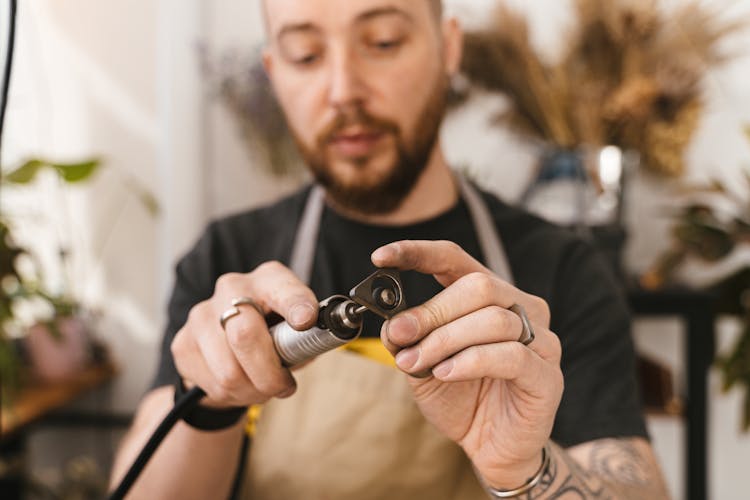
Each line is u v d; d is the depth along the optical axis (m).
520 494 0.61
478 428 0.59
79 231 2.40
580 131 2.12
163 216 2.35
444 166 0.99
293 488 0.89
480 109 2.21
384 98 0.86
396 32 0.84
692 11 2.10
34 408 1.91
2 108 0.60
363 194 0.92
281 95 0.92
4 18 0.60
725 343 2.26
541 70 2.16
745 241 1.89
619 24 2.11
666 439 2.29
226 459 0.75
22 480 2.18
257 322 0.57
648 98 2.08
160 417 0.84
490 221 0.99
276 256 1.02
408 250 0.51
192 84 2.27
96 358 2.34
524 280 0.94
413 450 0.88
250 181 2.33
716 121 2.15
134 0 2.32
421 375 0.54
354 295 0.49
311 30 0.84
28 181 1.83
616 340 0.89
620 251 1.93
